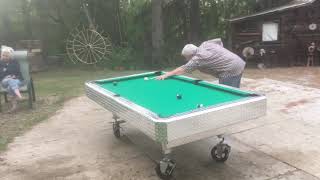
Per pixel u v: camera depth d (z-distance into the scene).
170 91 4.34
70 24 14.38
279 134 4.87
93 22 14.45
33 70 12.44
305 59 11.65
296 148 4.38
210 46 4.51
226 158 4.10
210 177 3.74
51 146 4.82
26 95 8.10
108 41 14.02
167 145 3.16
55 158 4.41
